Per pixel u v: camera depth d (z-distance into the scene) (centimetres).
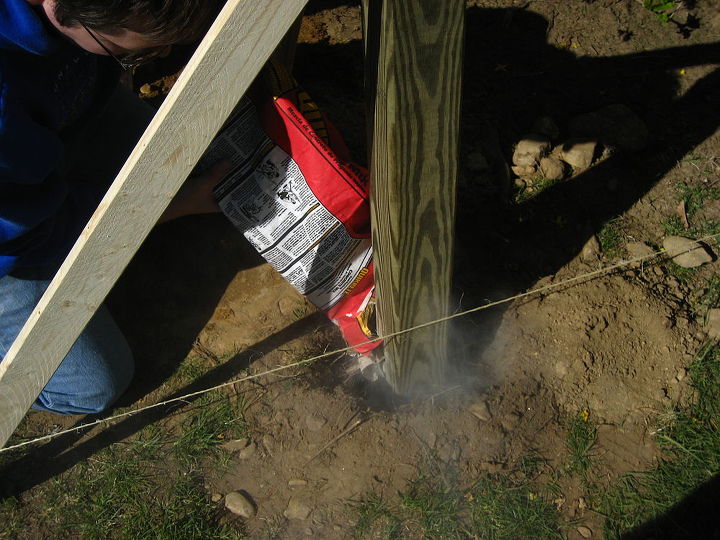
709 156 247
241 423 210
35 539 193
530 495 193
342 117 265
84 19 111
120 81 218
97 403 204
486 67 277
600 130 251
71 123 168
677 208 237
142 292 237
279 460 203
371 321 203
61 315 135
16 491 201
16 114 133
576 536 187
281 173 179
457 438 204
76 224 174
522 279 228
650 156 249
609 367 210
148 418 213
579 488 194
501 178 246
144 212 123
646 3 287
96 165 219
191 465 204
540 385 210
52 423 214
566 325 217
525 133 260
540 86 270
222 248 244
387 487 197
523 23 289
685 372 207
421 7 110
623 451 198
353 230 186
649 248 229
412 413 208
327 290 198
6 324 174
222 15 101
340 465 201
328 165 175
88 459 206
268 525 193
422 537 189
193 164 118
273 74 178
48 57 139
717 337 212
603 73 272
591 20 287
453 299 225
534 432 203
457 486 196
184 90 107
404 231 149
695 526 186
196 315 232
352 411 209
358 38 287
